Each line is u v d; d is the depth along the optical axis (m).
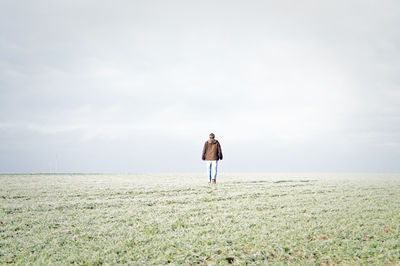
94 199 11.18
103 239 6.53
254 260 5.59
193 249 6.00
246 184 16.72
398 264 5.29
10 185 15.09
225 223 7.86
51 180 19.05
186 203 10.64
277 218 8.40
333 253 5.87
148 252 5.87
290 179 21.61
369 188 15.34
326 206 10.16
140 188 14.39
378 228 7.48
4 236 6.59
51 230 7.12
